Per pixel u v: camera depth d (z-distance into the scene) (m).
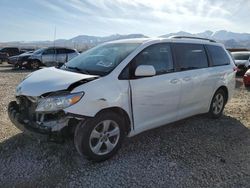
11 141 4.39
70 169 3.57
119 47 4.46
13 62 20.81
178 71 4.68
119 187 3.19
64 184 3.23
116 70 3.86
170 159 3.92
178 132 5.05
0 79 12.71
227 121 5.86
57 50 19.98
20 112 3.92
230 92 6.16
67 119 3.44
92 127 3.56
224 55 6.05
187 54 4.96
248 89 10.53
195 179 3.39
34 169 3.55
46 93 3.48
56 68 4.47
